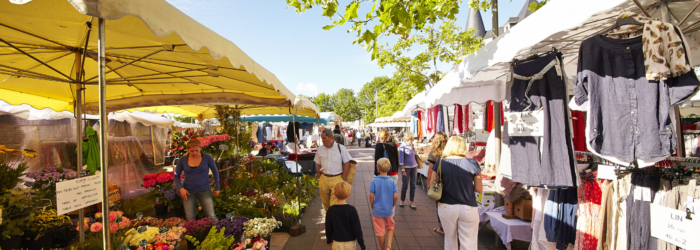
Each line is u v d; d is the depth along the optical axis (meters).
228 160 6.42
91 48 2.57
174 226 3.54
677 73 1.67
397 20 3.71
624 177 2.39
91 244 2.72
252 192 6.21
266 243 3.62
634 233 2.24
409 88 13.70
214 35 1.90
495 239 4.40
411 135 6.53
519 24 2.34
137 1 1.30
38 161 6.43
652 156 1.74
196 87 4.69
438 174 3.48
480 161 8.02
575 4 1.84
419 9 4.09
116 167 6.66
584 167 3.12
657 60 1.71
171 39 1.98
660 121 1.74
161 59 2.64
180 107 8.45
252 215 5.15
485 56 2.72
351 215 3.51
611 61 1.90
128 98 5.23
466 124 7.43
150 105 5.23
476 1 7.17
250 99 5.39
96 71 3.52
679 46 1.68
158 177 5.22
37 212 3.35
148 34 1.87
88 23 1.73
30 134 6.55
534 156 2.38
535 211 3.53
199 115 9.56
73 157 6.96
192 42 1.64
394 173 6.02
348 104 65.00
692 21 2.38
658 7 2.12
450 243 3.38
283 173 9.11
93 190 1.96
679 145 2.51
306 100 5.67
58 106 5.16
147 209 5.48
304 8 4.78
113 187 4.82
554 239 3.21
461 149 3.52
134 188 7.02
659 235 2.02
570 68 4.08
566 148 2.25
